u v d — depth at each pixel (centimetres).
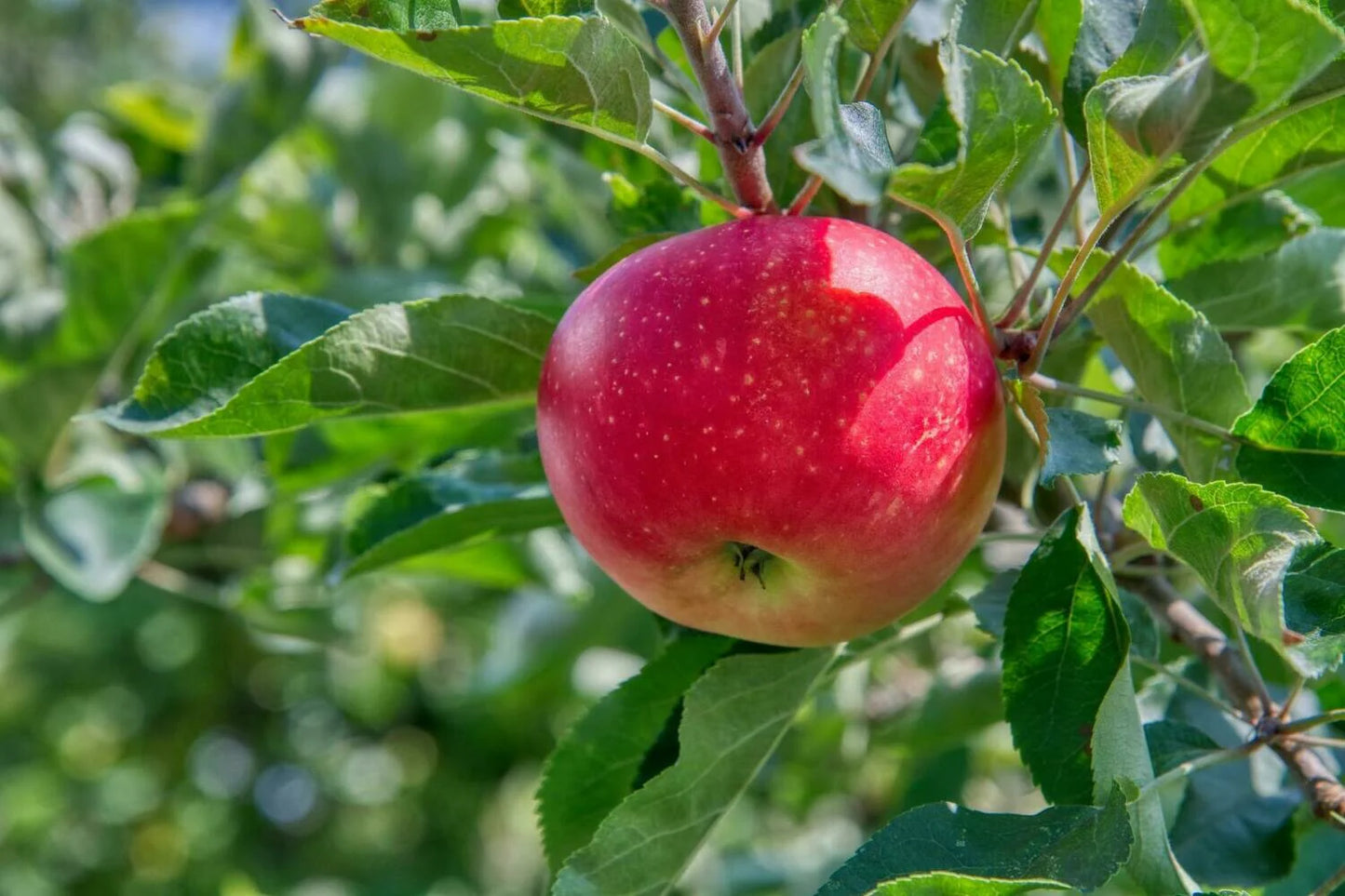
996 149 48
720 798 54
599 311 50
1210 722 60
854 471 49
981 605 57
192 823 179
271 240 91
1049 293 55
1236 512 48
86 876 176
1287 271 59
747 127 51
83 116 95
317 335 55
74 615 162
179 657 171
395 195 92
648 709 56
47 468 72
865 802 103
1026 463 58
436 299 53
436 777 164
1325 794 52
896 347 49
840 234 50
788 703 54
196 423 53
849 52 58
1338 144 55
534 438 66
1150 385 54
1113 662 50
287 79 75
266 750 178
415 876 164
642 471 50
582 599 73
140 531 71
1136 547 56
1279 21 45
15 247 80
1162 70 52
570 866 54
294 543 80
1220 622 64
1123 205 49
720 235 50
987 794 104
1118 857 48
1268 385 52
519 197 93
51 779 178
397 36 48
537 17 49
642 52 62
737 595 52
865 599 51
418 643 158
